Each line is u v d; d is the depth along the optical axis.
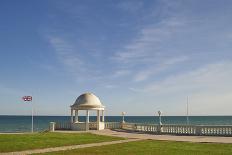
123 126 53.97
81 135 39.22
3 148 26.50
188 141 32.94
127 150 26.28
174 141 33.00
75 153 24.56
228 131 39.19
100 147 28.14
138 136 39.19
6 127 112.38
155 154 24.16
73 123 53.28
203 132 40.78
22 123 155.00
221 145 29.33
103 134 42.19
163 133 43.91
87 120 53.94
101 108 54.72
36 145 28.52
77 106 53.91
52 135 38.16
